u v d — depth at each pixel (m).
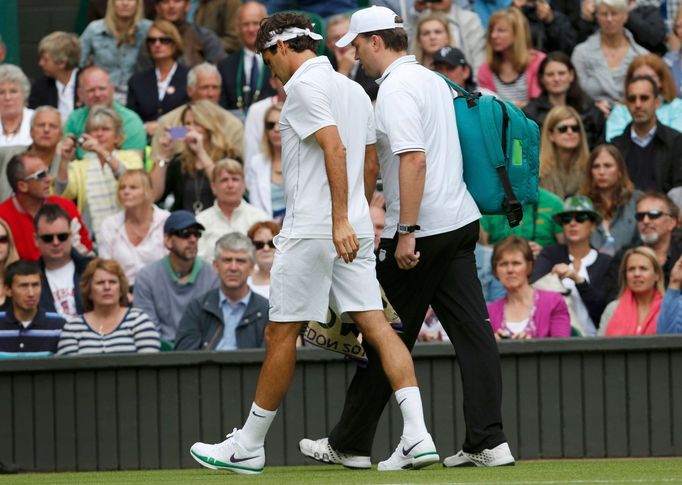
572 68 34.53
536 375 24.95
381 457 24.86
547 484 15.38
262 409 18.16
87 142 33.03
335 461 19.95
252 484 16.02
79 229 30.64
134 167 33.66
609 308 27.58
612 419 24.91
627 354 24.92
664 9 39.12
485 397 19.05
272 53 17.91
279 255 17.83
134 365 25.28
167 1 37.88
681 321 26.06
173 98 36.56
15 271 27.30
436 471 18.19
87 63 38.31
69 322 27.38
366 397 19.62
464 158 19.39
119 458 25.30
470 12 37.59
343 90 17.92
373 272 18.00
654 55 34.31
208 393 25.23
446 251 18.95
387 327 17.89
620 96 36.22
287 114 17.59
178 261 28.81
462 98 19.52
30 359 25.41
